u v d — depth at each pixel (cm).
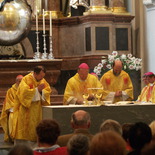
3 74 1973
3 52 2184
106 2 2303
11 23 2059
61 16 2366
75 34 2298
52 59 1997
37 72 1502
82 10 2314
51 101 1938
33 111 1500
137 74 2092
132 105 1246
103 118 1234
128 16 2255
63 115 1218
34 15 2333
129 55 2052
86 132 891
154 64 2147
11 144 1603
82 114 896
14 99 1551
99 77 2050
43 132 763
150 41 2169
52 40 2316
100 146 555
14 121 1516
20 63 1978
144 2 2147
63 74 2303
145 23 2202
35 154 763
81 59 2244
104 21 2217
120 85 1655
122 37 2253
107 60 2053
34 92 1481
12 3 2080
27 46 2269
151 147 531
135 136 700
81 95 1552
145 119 1252
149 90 1639
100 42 2217
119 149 555
